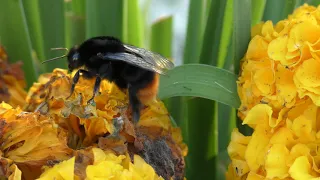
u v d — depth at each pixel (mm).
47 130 180
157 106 198
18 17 221
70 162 172
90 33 226
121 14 226
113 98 192
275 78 190
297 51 188
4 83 214
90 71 196
